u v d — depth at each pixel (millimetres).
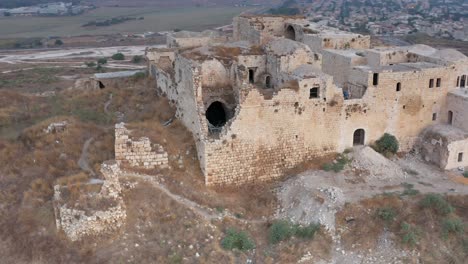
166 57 60125
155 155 36438
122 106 51812
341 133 42094
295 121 39812
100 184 32469
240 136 37938
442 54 46625
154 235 30984
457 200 36406
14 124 46469
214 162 37406
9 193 33312
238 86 42969
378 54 47250
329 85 40250
